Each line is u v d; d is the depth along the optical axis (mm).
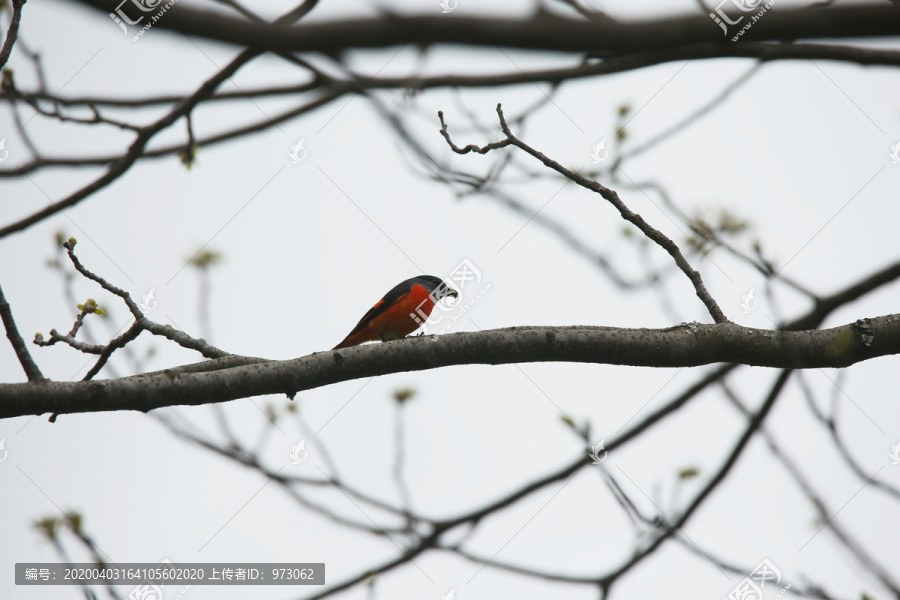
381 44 8477
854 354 6707
